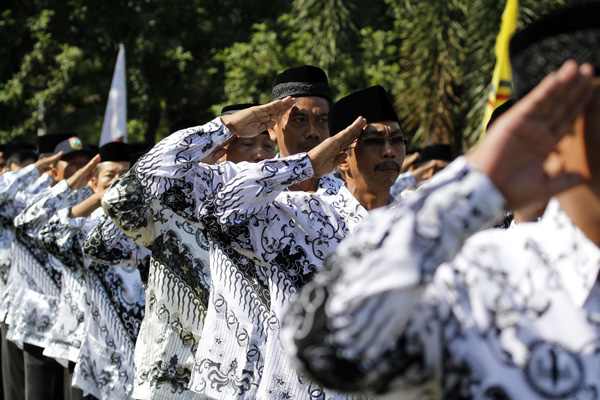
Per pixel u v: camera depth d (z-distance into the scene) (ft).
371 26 61.05
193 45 79.36
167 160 14.07
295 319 5.90
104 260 19.99
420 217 5.53
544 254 6.23
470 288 6.03
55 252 22.58
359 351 5.52
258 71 60.54
